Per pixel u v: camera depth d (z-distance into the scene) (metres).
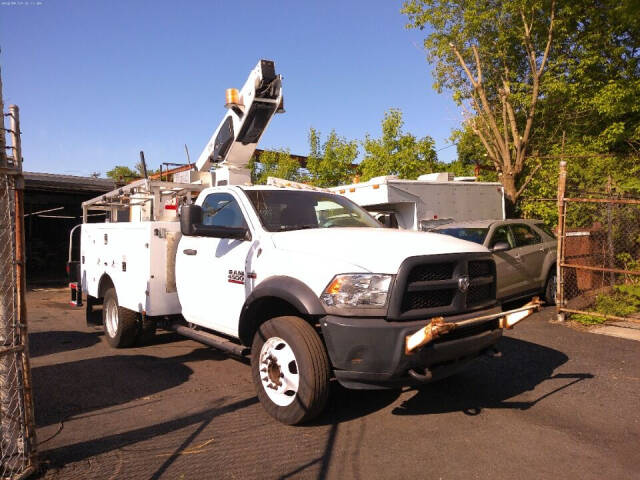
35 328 8.90
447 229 9.34
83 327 8.99
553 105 15.51
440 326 3.46
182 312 5.86
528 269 9.03
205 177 7.83
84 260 8.20
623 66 15.56
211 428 4.17
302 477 3.38
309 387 3.90
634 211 9.32
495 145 15.88
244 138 7.96
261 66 7.39
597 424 4.23
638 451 3.74
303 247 4.30
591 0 14.66
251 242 4.81
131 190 7.47
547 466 3.51
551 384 5.21
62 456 3.67
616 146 15.58
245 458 3.64
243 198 5.16
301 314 4.33
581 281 9.22
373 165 18.70
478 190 12.30
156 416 4.45
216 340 5.18
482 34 15.70
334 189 12.09
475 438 3.96
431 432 4.07
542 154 15.78
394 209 11.30
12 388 3.30
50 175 18.97
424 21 15.89
